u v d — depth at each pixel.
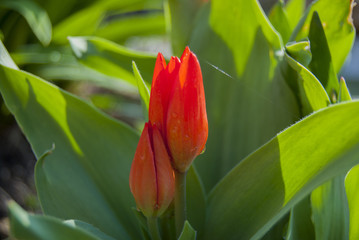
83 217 0.46
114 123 0.49
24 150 0.93
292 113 0.49
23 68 0.90
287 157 0.43
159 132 0.40
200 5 0.59
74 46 0.56
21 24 0.88
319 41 0.47
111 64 0.57
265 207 0.43
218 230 0.45
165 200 0.41
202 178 0.51
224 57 0.52
